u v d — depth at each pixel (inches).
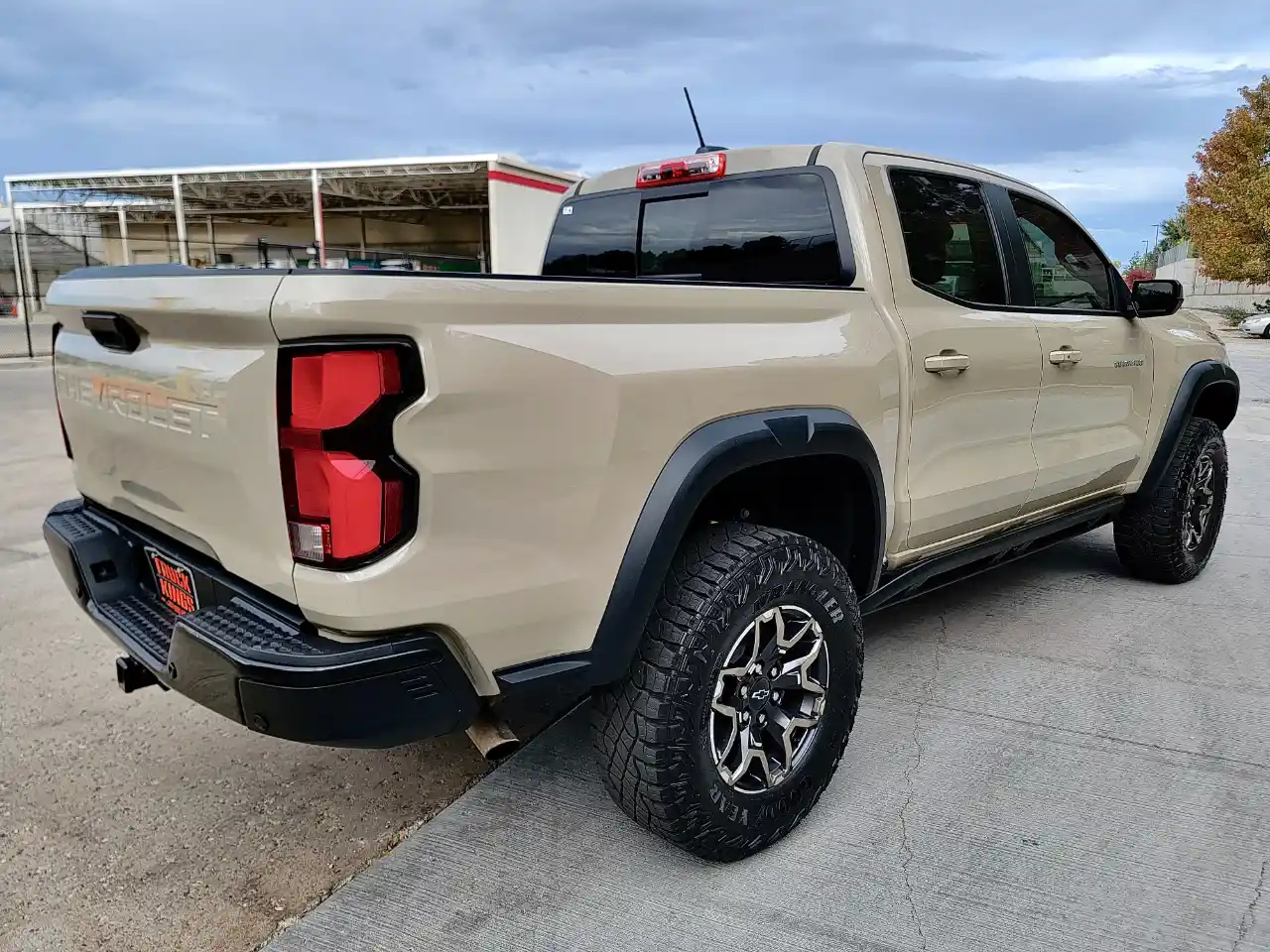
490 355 68.4
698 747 82.7
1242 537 210.7
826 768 95.7
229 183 928.9
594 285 76.9
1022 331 126.1
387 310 63.7
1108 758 111.2
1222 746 113.9
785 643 89.4
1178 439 164.1
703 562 84.2
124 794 105.1
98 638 151.8
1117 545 173.6
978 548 128.3
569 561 75.2
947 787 104.7
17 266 880.9
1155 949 79.4
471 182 905.5
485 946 80.5
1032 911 84.1
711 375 83.4
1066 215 144.9
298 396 65.5
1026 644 146.6
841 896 86.4
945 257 119.0
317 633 70.1
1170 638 148.9
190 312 71.1
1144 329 156.2
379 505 65.4
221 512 75.1
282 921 84.0
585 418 74.0
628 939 81.0
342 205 1114.7
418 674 68.9
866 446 98.9
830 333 98.2
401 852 94.0
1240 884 87.7
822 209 111.8
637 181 135.1
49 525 103.3
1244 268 1222.3
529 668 75.7
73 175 939.3
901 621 157.2
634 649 79.1
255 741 117.5
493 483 69.7
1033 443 131.7
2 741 117.0
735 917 83.7
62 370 101.9
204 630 71.6
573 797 103.7
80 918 84.4
